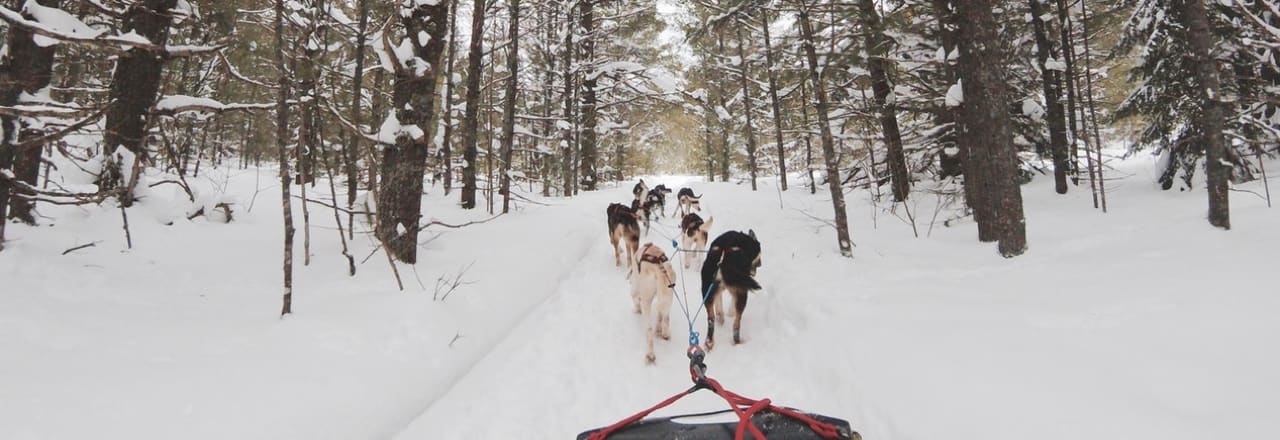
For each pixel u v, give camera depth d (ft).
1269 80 32.19
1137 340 12.78
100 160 24.80
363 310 17.88
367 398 13.50
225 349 14.34
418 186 24.58
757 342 19.31
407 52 24.14
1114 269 18.38
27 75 17.97
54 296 15.62
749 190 67.36
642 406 14.92
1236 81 31.14
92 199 17.98
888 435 11.93
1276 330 11.87
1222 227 20.75
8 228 19.89
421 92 24.43
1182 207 26.04
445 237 30.17
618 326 21.12
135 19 24.07
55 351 12.75
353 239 26.84
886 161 44.68
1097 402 10.64
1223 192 20.81
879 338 15.49
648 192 53.06
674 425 9.42
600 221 44.27
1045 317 15.03
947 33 31.09
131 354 13.33
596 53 65.82
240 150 78.02
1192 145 31.91
